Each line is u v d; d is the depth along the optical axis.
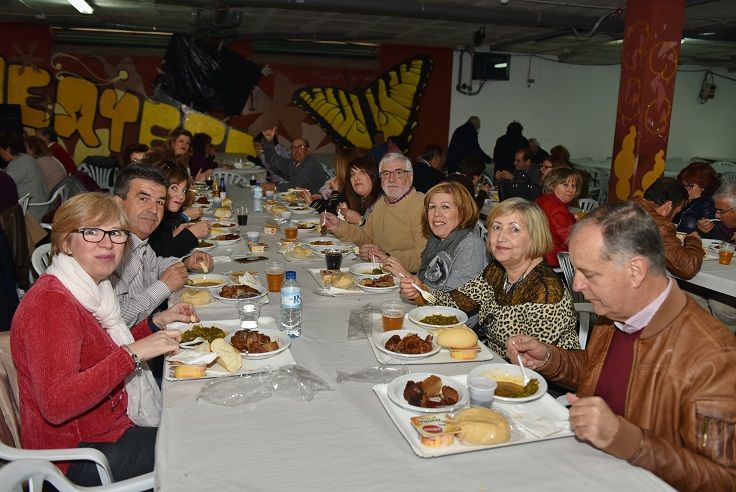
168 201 3.14
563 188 4.13
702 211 4.42
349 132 10.79
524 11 7.01
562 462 1.29
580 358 1.83
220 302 2.41
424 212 2.88
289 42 10.16
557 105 11.56
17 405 1.72
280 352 1.87
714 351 1.27
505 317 2.06
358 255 3.36
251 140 10.42
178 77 9.87
